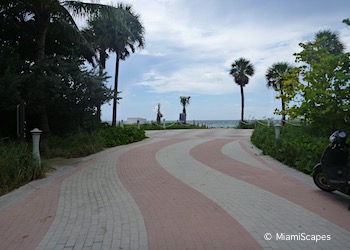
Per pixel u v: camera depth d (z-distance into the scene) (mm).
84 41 14125
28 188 7059
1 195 6469
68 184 7438
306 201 5797
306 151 8727
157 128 32281
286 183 7234
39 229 4562
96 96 12789
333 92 8211
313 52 10578
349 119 8633
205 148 13984
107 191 6738
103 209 5473
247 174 8273
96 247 3932
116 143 15297
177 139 18844
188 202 5770
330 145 6141
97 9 12734
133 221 4824
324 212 5176
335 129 8914
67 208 5570
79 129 13500
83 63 14312
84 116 13789
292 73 11273
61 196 6379
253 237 4172
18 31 13547
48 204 5824
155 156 11648
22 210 5469
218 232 4340
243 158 11031
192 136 21656
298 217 4934
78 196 6375
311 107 8977
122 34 22109
